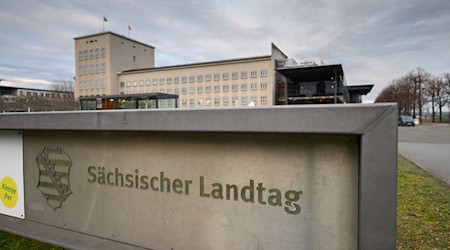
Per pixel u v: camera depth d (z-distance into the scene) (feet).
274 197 5.29
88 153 7.35
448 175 18.97
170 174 6.31
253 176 5.45
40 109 191.72
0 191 8.84
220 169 5.76
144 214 6.64
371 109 4.09
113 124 6.20
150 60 259.19
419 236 9.36
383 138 4.05
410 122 123.44
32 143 8.21
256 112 4.80
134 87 214.69
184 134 6.12
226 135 5.67
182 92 197.67
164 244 6.41
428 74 194.80
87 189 7.40
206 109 5.19
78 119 6.61
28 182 8.31
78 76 228.43
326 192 4.88
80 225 7.50
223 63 185.37
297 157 5.08
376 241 4.14
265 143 5.32
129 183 6.82
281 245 5.25
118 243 6.90
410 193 14.38
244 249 5.57
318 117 4.38
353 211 4.71
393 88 233.55
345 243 4.78
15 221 8.34
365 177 4.17
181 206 6.21
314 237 4.99
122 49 227.81
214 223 5.86
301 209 5.08
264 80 174.91
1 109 184.65
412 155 29.01
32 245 8.13
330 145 4.82
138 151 6.68
